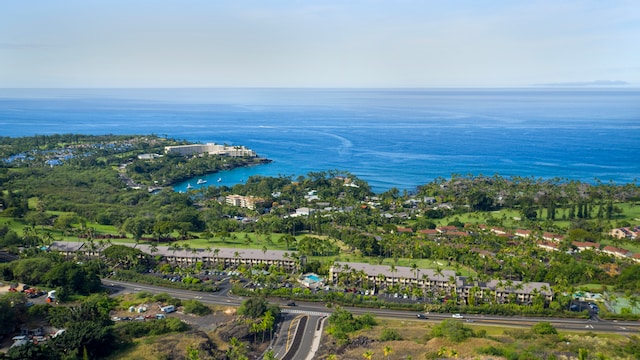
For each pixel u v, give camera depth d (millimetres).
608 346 186375
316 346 198125
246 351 191625
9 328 199125
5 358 167750
